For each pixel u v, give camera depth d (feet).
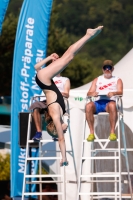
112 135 90.94
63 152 81.10
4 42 225.35
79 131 107.86
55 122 81.61
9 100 197.67
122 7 442.91
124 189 106.73
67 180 105.60
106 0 447.83
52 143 122.42
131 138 107.04
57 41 236.22
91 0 450.30
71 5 452.35
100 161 107.45
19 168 112.06
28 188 112.68
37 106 94.27
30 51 113.50
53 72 81.92
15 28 227.20
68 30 448.24
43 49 113.60
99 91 95.30
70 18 449.48
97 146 107.55
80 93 107.65
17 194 111.75
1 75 225.35
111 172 101.40
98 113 93.25
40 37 113.60
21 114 105.19
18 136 106.52
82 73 249.34
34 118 94.68
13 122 112.47
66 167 108.47
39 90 113.29
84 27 447.42
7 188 124.67
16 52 113.60
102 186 108.37
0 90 225.56
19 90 113.29
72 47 81.05
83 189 107.96
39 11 113.70
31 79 113.39
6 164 134.92
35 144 104.63
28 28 113.60
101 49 426.92
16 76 113.39
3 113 197.16
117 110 92.07
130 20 437.99
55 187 128.06
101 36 432.66
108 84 95.40
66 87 97.81
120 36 433.89
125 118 105.19
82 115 107.86
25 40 113.60
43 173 130.41
